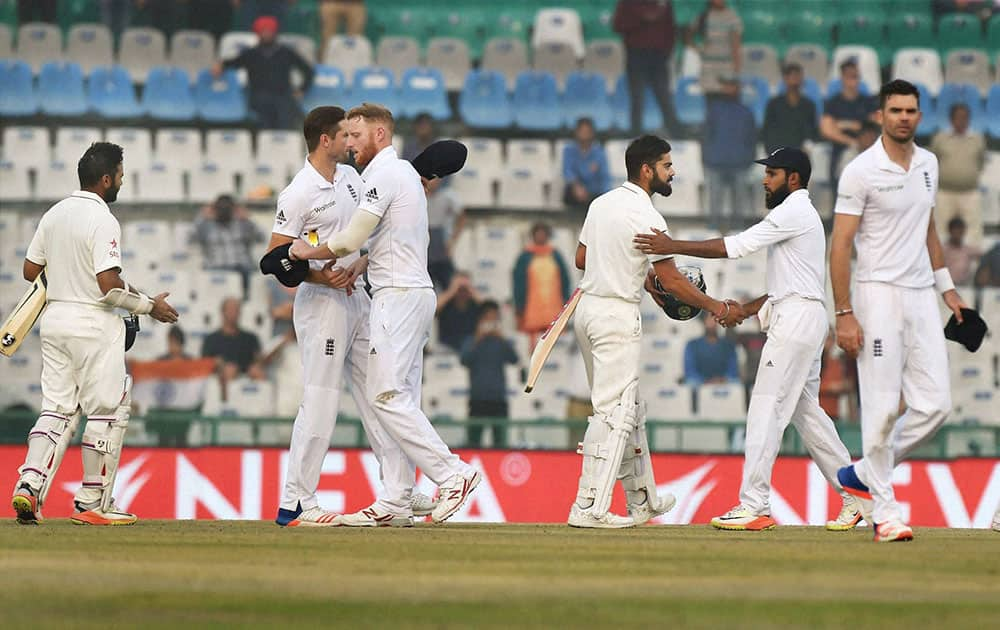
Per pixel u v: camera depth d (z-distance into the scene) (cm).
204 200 5084
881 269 2088
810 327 2403
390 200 2330
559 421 4094
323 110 2406
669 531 2359
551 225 5134
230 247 4856
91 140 5100
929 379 2111
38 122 5134
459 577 1450
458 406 4622
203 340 4628
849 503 2497
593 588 1359
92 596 1230
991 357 4888
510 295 4925
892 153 2083
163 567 1512
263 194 5069
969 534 2400
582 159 5153
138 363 4569
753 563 1662
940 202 5150
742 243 2359
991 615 1187
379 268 2367
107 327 2366
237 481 3841
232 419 4009
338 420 4122
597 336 2398
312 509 2433
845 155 5091
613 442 2402
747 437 2427
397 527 2417
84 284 2359
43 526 2298
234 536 2045
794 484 3891
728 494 3903
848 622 1129
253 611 1144
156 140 5112
